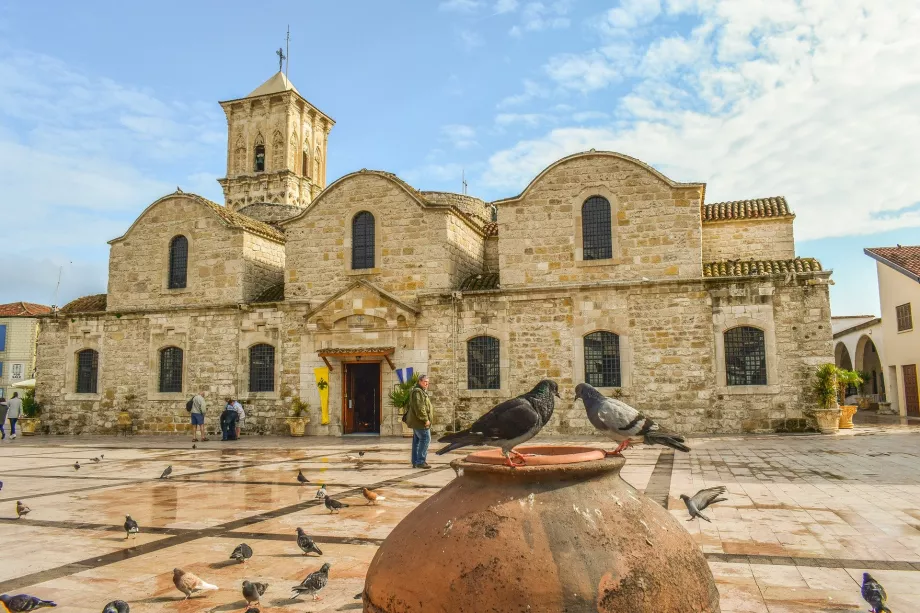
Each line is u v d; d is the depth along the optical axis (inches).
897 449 724.7
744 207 1146.7
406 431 1055.6
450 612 130.2
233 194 1877.5
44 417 1274.6
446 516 145.4
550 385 183.3
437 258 1083.3
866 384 1769.2
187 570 298.5
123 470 672.4
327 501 417.4
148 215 1261.1
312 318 1114.1
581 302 1010.1
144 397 1212.5
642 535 138.9
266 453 836.0
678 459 668.1
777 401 937.5
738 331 962.1
